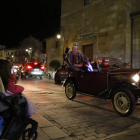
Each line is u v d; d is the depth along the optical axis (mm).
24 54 33000
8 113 1859
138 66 14516
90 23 17875
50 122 4125
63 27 20562
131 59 14906
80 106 6090
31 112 2145
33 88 10750
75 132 3746
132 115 5062
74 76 7234
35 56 30625
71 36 20297
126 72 5121
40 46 32031
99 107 5984
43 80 17094
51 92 9156
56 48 23406
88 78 6477
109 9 16031
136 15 14414
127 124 4277
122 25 14945
